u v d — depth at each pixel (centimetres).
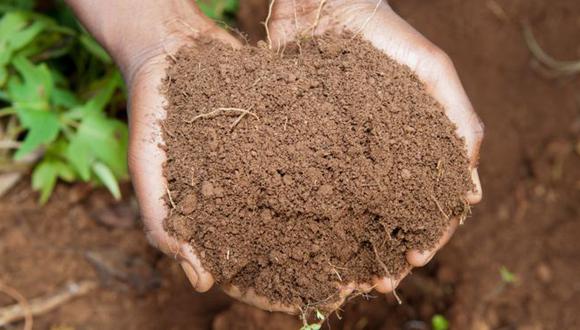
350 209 40
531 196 63
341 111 40
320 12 45
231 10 69
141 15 44
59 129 55
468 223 61
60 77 58
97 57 60
